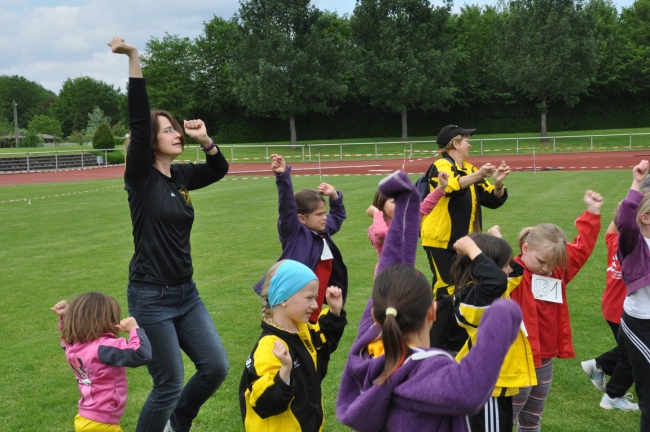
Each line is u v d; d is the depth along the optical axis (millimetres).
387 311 2156
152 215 3609
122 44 3469
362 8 53094
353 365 2395
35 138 66562
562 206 14617
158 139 3777
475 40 65375
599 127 62375
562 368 5367
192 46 70812
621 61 60344
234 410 4707
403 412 2158
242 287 8383
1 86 137875
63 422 4543
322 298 4305
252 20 53156
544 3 49688
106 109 129000
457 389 1990
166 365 3654
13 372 5527
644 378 3787
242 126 66688
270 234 12539
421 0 51938
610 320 4648
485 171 4930
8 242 12211
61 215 16250
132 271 3707
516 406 3537
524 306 3719
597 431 4215
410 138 60281
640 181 3869
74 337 3582
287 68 51688
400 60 51875
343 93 53625
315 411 3012
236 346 6098
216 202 18281
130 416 4664
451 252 5262
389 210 4820
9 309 7531
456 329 3791
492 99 63438
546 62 48625
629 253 3828
